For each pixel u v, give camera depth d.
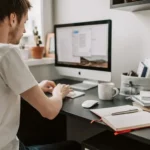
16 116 0.81
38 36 1.88
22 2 0.77
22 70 0.73
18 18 0.77
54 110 0.87
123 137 1.08
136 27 1.49
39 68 1.89
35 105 0.79
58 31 1.65
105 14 1.65
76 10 1.84
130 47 1.54
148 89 1.26
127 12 1.52
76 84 1.66
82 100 1.23
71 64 1.61
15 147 0.83
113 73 1.67
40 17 1.99
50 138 1.61
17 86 0.72
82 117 0.96
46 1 1.98
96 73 1.44
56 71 1.85
